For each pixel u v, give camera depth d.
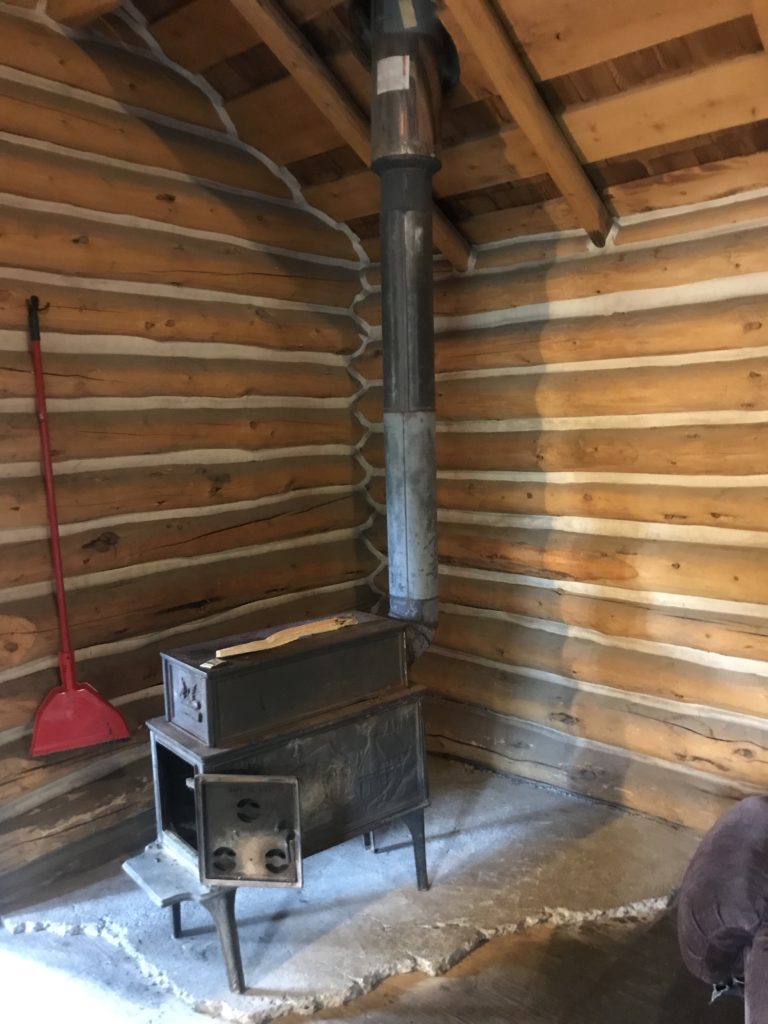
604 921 2.45
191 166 3.06
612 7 2.27
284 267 3.40
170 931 2.46
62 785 2.72
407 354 2.58
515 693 3.35
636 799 2.98
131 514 2.94
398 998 2.18
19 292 2.57
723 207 2.76
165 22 2.87
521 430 3.32
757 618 2.78
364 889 2.62
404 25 2.45
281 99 3.00
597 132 2.66
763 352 2.70
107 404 2.86
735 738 2.80
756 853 1.92
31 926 2.49
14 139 2.59
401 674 2.55
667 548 2.94
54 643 2.67
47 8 2.67
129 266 2.84
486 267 3.38
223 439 3.19
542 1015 2.10
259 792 2.15
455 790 3.23
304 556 3.54
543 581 3.33
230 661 2.18
